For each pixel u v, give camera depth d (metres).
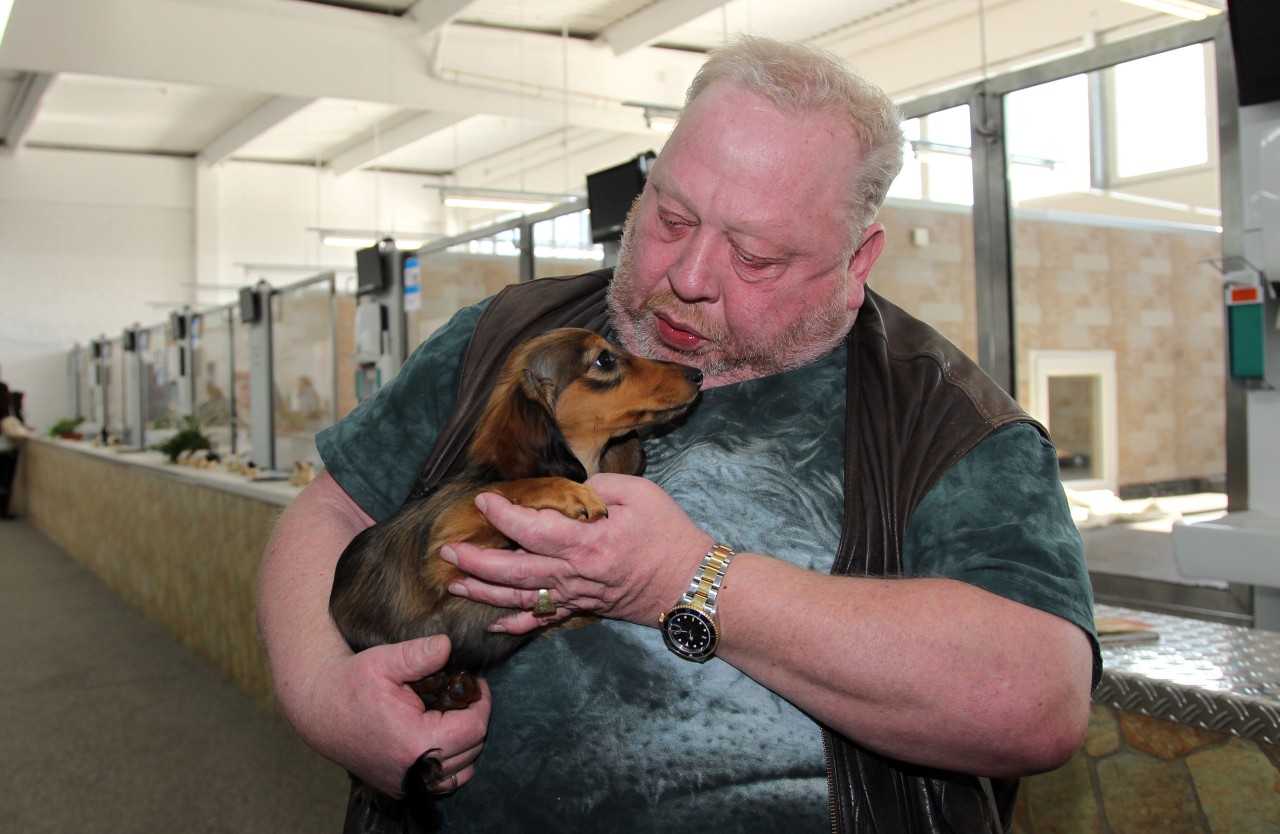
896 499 1.16
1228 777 1.77
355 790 1.36
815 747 1.14
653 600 1.07
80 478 9.13
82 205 16.25
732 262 1.21
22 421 14.05
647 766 1.16
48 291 16.00
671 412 1.31
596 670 1.20
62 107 13.95
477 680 1.22
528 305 1.52
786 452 1.25
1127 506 5.39
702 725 1.16
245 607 4.89
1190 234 6.98
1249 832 1.74
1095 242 6.48
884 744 1.01
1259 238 2.75
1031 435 1.14
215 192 17.05
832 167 1.17
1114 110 7.38
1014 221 3.50
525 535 1.04
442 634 1.21
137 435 11.18
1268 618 3.17
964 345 5.02
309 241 17.86
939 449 1.15
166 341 10.00
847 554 1.16
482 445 1.31
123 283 16.55
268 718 4.65
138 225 16.67
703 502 1.23
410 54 10.72
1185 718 1.80
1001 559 1.04
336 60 10.41
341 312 6.55
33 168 15.90
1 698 4.99
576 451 1.35
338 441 1.48
